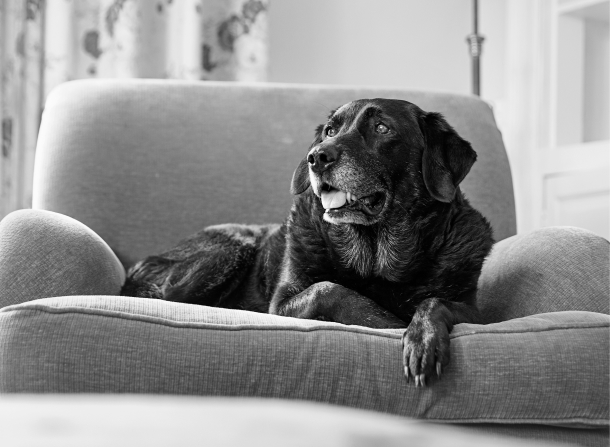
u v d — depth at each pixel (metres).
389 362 1.56
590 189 4.41
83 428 0.43
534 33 4.78
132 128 2.70
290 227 2.21
